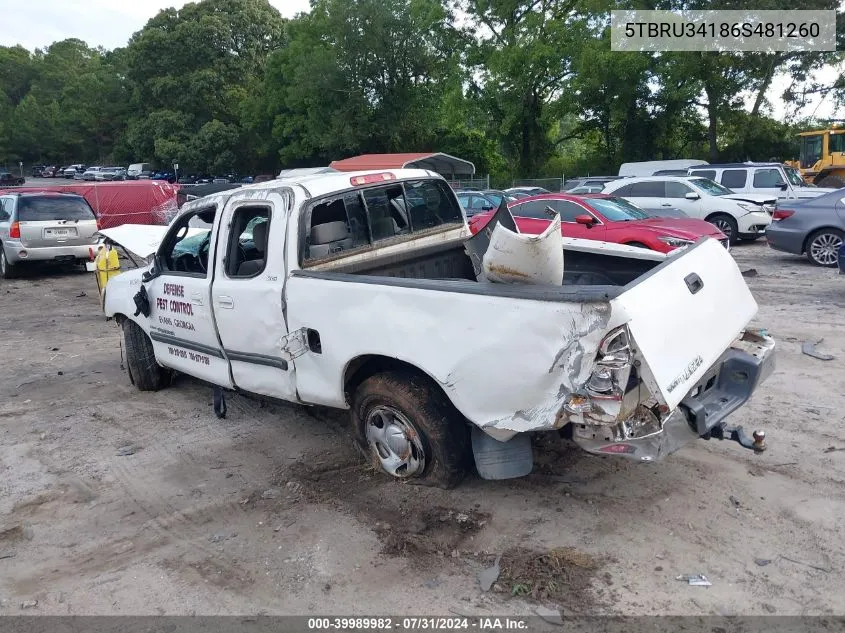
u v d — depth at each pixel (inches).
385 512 155.0
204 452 195.8
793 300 365.7
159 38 2301.9
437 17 1412.4
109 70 3299.7
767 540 138.0
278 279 170.4
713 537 139.6
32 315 423.8
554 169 1487.5
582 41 1225.4
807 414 202.1
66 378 278.8
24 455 199.8
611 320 118.3
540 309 124.7
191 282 199.0
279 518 156.3
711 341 142.6
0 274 582.2
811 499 152.8
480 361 133.0
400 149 1641.2
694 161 1018.1
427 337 140.2
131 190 814.5
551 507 153.5
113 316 257.0
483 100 1413.6
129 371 249.6
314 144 1637.6
